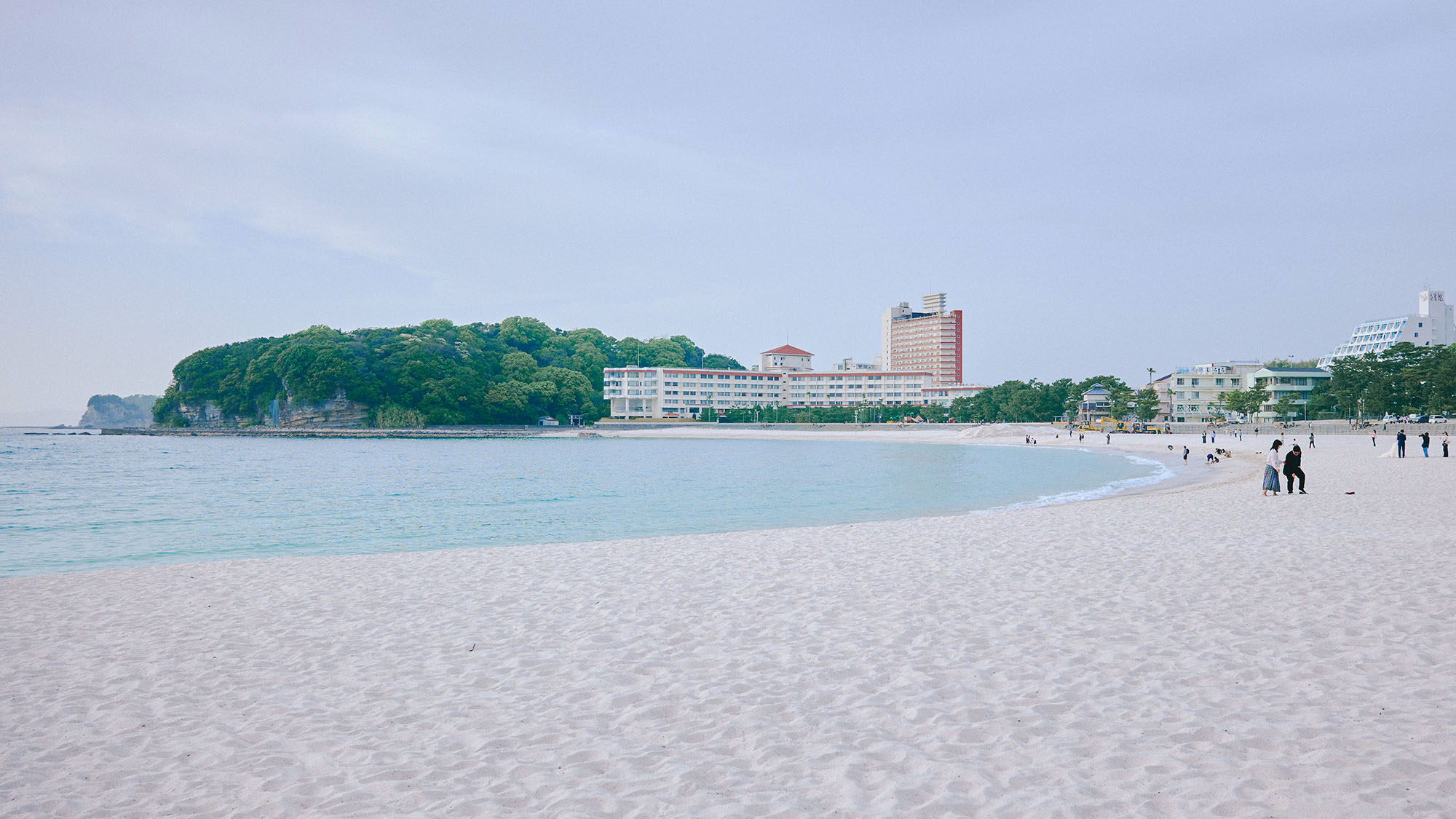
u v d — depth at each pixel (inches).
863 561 663.1
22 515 1459.2
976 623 434.9
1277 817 211.0
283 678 366.3
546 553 754.8
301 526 1296.8
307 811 233.9
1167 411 6476.4
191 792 248.7
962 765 251.3
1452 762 240.2
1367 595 473.1
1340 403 4840.1
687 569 643.5
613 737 285.6
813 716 300.2
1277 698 301.3
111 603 542.0
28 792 249.4
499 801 236.4
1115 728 277.4
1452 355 4153.5
